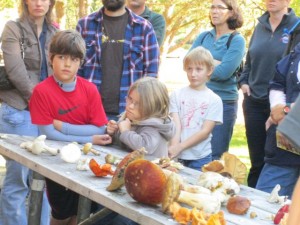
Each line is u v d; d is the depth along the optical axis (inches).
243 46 206.5
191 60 178.5
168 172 96.0
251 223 89.0
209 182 99.5
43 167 113.7
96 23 189.9
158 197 88.7
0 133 154.9
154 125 131.0
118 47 187.2
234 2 207.8
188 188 93.5
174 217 83.0
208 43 213.5
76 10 502.9
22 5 173.6
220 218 82.0
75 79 149.4
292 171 152.2
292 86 150.0
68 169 112.3
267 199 105.5
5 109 169.3
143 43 187.9
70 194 148.5
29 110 161.3
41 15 171.9
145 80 133.9
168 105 134.4
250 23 472.1
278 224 89.1
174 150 172.1
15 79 166.9
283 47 194.4
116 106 187.2
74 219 155.3
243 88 207.3
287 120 58.1
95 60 188.1
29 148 126.7
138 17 190.7
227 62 204.1
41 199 128.7
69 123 147.7
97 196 96.0
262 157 206.7
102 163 119.3
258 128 204.2
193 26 678.5
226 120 207.8
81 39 147.3
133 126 136.3
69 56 144.7
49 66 175.9
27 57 171.9
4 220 167.8
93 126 149.0
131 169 90.7
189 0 547.5
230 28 210.4
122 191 97.9
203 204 88.9
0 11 569.6
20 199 167.9
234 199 94.7
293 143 58.1
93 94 150.8
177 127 177.5
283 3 194.5
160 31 219.9
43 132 145.3
